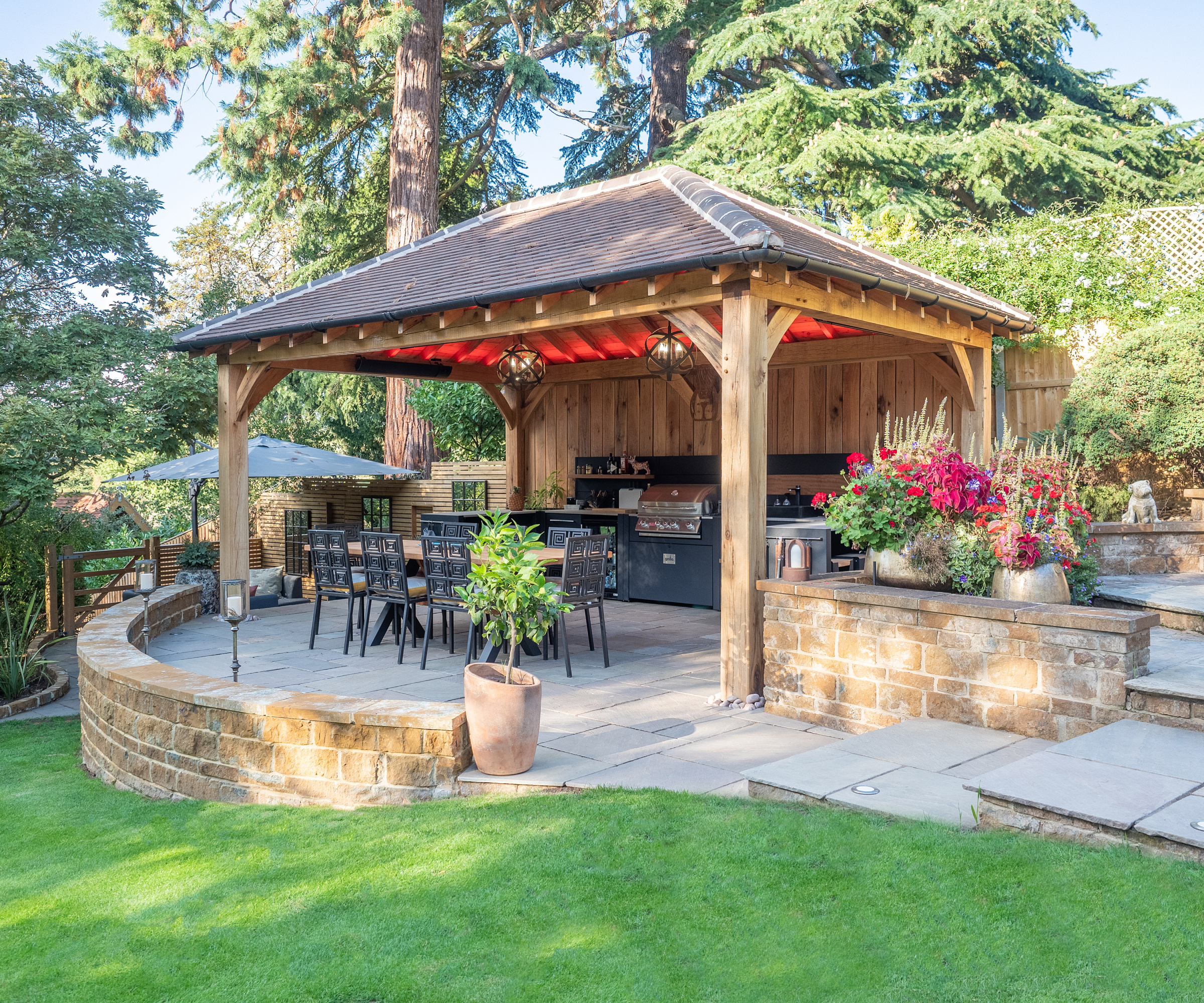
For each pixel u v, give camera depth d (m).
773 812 3.90
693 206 7.11
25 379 12.35
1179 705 4.29
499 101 20.28
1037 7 17.05
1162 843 3.14
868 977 2.67
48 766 6.82
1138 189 16.84
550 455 13.79
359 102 17.62
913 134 17.41
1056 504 5.62
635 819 3.95
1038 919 2.86
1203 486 9.43
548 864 3.58
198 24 14.77
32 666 9.39
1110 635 4.49
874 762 4.39
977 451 8.88
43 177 12.85
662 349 8.95
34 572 12.71
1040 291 10.38
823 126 16.56
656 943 2.97
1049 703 4.71
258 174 17.05
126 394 12.42
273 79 15.41
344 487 16.95
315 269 21.45
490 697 4.64
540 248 7.86
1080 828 3.32
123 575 12.50
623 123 22.98
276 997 2.90
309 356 9.23
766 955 2.84
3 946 3.46
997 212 17.55
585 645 8.38
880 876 3.21
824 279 6.46
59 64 13.94
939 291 8.06
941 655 5.11
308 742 5.09
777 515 11.16
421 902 3.41
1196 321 9.20
